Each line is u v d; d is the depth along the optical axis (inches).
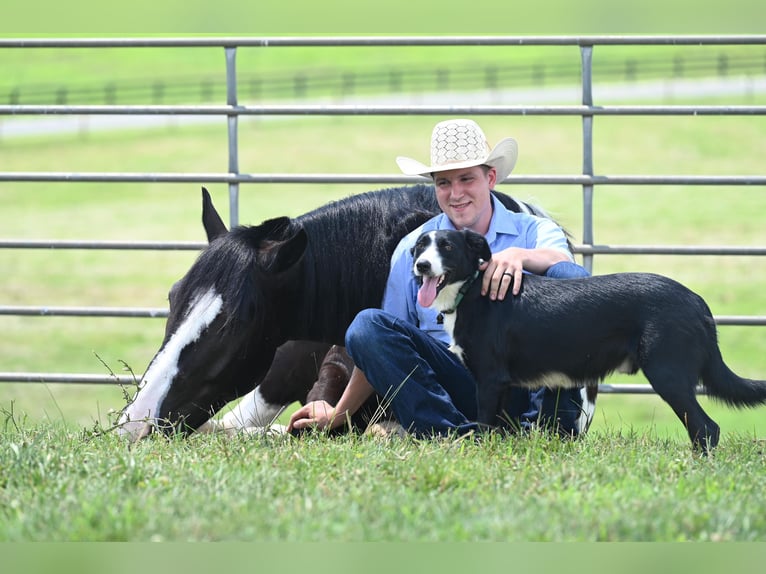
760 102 2480.3
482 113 455.2
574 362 303.9
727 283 1280.8
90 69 3511.3
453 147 331.3
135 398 322.3
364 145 2319.1
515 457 277.7
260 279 328.8
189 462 270.8
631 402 1008.2
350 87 3216.0
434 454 276.2
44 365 1034.7
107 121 2753.4
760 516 221.6
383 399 336.2
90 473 257.1
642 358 295.4
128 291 1323.8
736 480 258.1
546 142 2251.5
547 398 328.5
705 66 3107.8
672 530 213.9
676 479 258.8
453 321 313.6
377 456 277.6
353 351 321.4
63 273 1424.7
